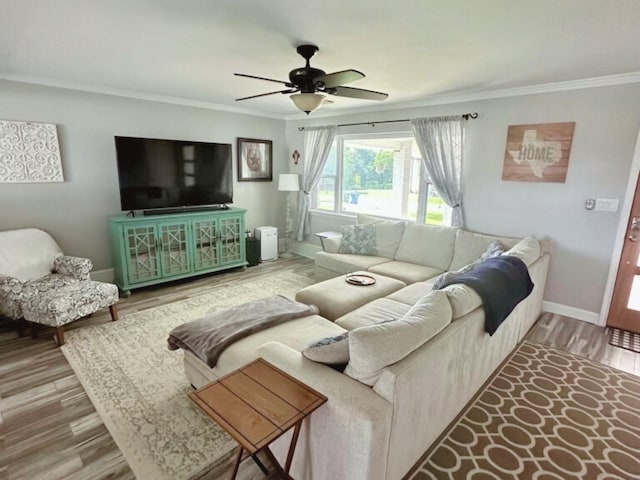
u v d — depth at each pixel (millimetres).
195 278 4754
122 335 3105
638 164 3080
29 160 3625
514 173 3721
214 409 1335
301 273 5062
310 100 2531
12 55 2807
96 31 2279
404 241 4312
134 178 4059
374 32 2219
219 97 4527
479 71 3014
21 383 2422
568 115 3352
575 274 3533
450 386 1881
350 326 2467
